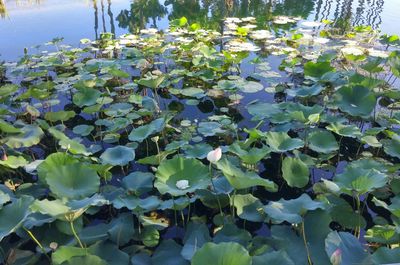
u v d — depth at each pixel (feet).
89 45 24.02
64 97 17.17
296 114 11.30
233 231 8.07
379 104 15.69
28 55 20.51
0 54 22.52
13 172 11.62
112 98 16.31
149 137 13.46
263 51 22.63
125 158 10.10
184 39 22.22
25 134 11.84
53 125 14.73
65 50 22.74
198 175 8.36
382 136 13.39
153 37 23.32
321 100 15.88
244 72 19.35
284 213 7.68
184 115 15.20
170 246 8.01
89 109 13.28
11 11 32.12
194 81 18.15
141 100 14.38
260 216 8.43
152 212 9.91
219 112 15.38
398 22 27.84
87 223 9.62
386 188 10.39
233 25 25.94
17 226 6.77
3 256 8.13
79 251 7.05
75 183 8.64
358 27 23.45
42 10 32.63
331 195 9.59
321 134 11.29
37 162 10.51
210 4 34.68
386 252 6.77
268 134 10.43
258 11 32.30
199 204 10.21
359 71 18.66
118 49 22.61
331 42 22.77
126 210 10.12
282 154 11.91
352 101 12.82
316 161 11.28
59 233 8.24
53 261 6.79
